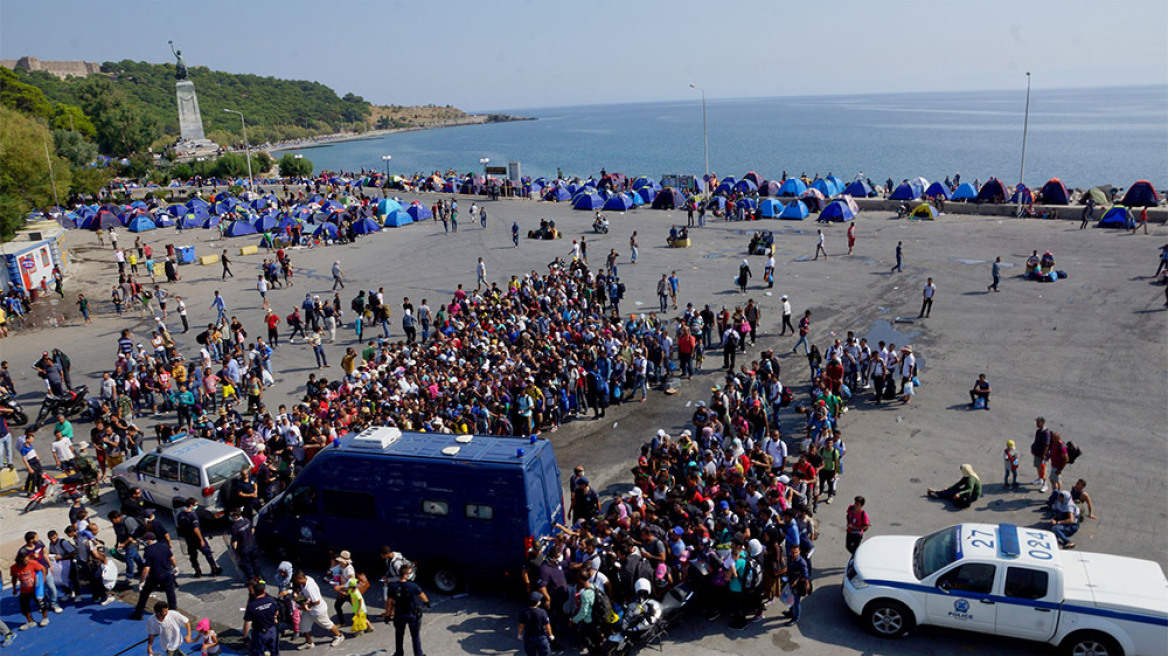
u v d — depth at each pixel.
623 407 24.39
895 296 34.06
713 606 13.84
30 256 41.38
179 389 25.03
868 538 15.05
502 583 14.40
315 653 13.24
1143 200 48.81
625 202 62.69
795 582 13.31
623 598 13.38
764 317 32.31
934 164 128.88
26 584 14.01
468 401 21.27
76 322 36.81
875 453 20.17
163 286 43.94
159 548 13.86
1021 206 51.53
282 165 121.44
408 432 15.90
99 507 19.14
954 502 17.25
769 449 18.45
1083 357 25.89
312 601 13.32
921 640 12.97
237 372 26.03
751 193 63.56
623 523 14.57
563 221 59.06
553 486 15.02
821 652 12.73
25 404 26.94
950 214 54.66
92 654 13.20
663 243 48.59
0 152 50.41
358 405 21.38
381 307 32.81
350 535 15.21
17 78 115.38
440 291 39.81
